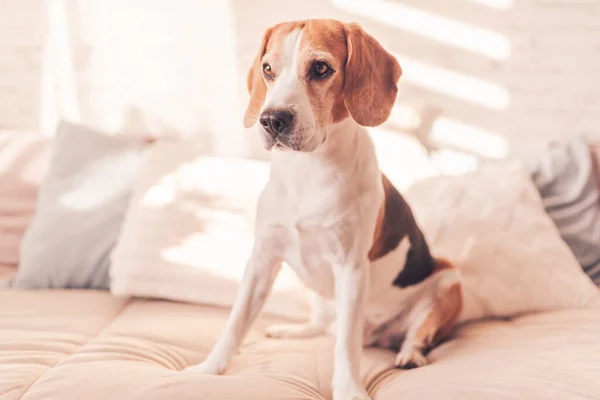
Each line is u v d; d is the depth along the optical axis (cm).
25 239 187
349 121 125
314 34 118
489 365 124
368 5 229
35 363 123
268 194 132
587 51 224
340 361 121
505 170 197
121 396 103
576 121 229
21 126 251
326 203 125
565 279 171
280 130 111
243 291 135
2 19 243
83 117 248
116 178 193
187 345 141
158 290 171
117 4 237
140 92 244
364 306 129
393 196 147
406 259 149
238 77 237
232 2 232
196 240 175
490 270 171
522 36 225
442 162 226
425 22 228
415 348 142
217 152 244
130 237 177
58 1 238
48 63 245
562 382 112
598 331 145
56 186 192
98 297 173
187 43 237
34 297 168
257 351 142
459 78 230
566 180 204
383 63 126
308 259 135
